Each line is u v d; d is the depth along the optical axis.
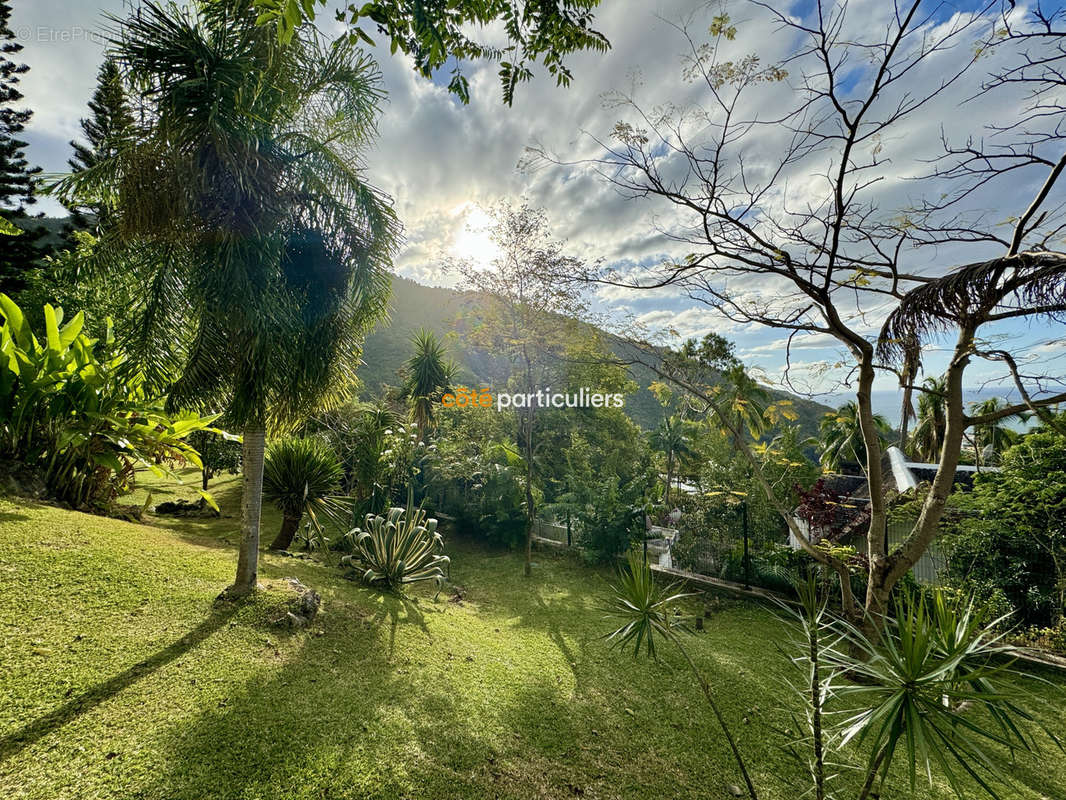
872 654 1.75
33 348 4.71
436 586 6.34
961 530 5.71
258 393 3.64
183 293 3.53
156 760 2.06
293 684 2.87
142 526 5.23
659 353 5.77
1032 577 5.03
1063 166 3.19
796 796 2.58
